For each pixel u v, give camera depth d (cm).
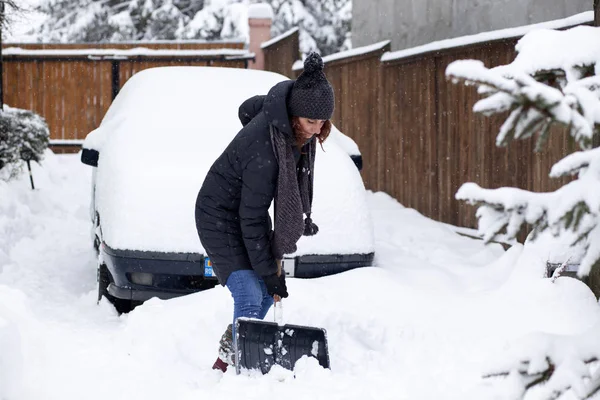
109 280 527
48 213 929
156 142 554
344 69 1184
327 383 357
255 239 355
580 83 224
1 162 988
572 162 217
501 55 741
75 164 1253
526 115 203
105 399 338
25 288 574
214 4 2588
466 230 802
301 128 349
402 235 755
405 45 1071
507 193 221
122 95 679
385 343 429
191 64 1515
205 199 369
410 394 351
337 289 494
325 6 2853
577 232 217
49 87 1484
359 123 1138
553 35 252
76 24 2559
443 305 483
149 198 502
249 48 1602
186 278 498
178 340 433
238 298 374
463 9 887
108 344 431
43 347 362
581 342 231
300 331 370
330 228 516
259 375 371
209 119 591
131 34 2561
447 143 859
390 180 1033
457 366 389
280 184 348
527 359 234
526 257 512
